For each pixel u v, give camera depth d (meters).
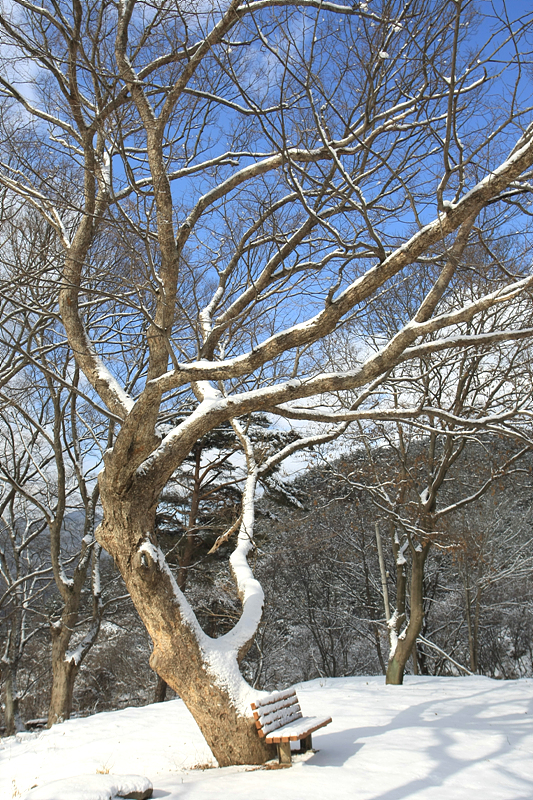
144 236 5.40
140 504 5.83
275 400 5.91
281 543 16.48
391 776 4.62
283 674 27.00
